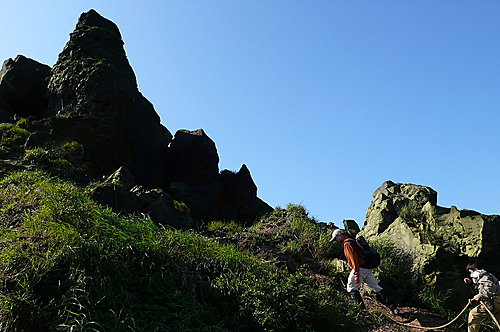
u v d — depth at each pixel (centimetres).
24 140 1191
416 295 870
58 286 516
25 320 462
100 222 640
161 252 639
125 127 1652
